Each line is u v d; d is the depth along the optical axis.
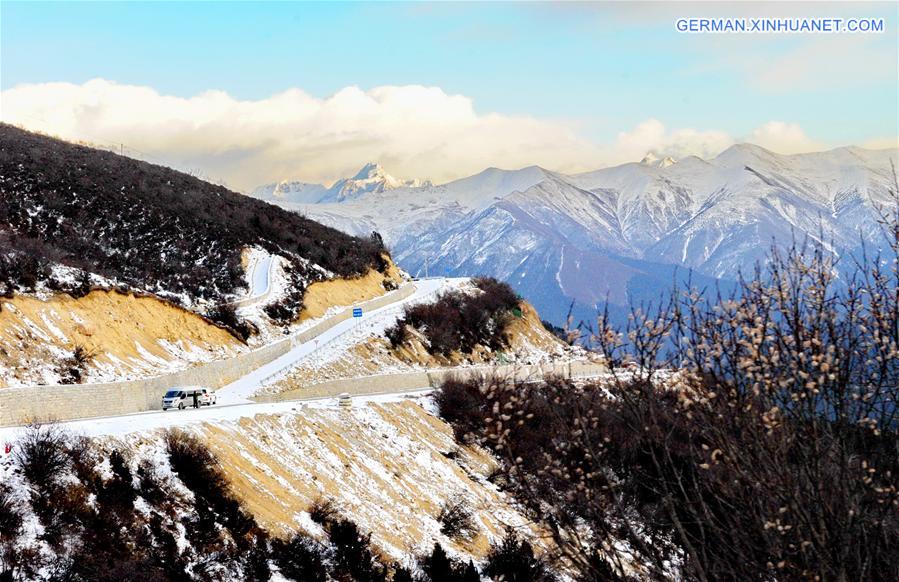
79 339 54.00
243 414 40.75
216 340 69.12
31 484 26.69
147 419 37.06
